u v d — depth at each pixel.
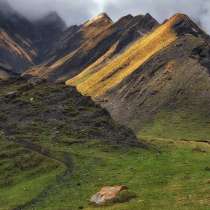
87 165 114.81
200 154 117.31
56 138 155.38
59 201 80.06
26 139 151.88
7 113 181.50
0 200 96.12
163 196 67.31
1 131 162.12
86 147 146.88
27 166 118.62
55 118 179.75
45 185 99.50
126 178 86.44
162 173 84.94
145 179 82.06
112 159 121.31
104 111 193.00
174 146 189.88
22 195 95.25
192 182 73.94
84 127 172.38
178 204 61.53
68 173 107.00
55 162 118.44
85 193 81.19
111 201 69.31
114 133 170.75
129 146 153.25
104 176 94.31
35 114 182.12
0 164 121.25
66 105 194.00
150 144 176.50
